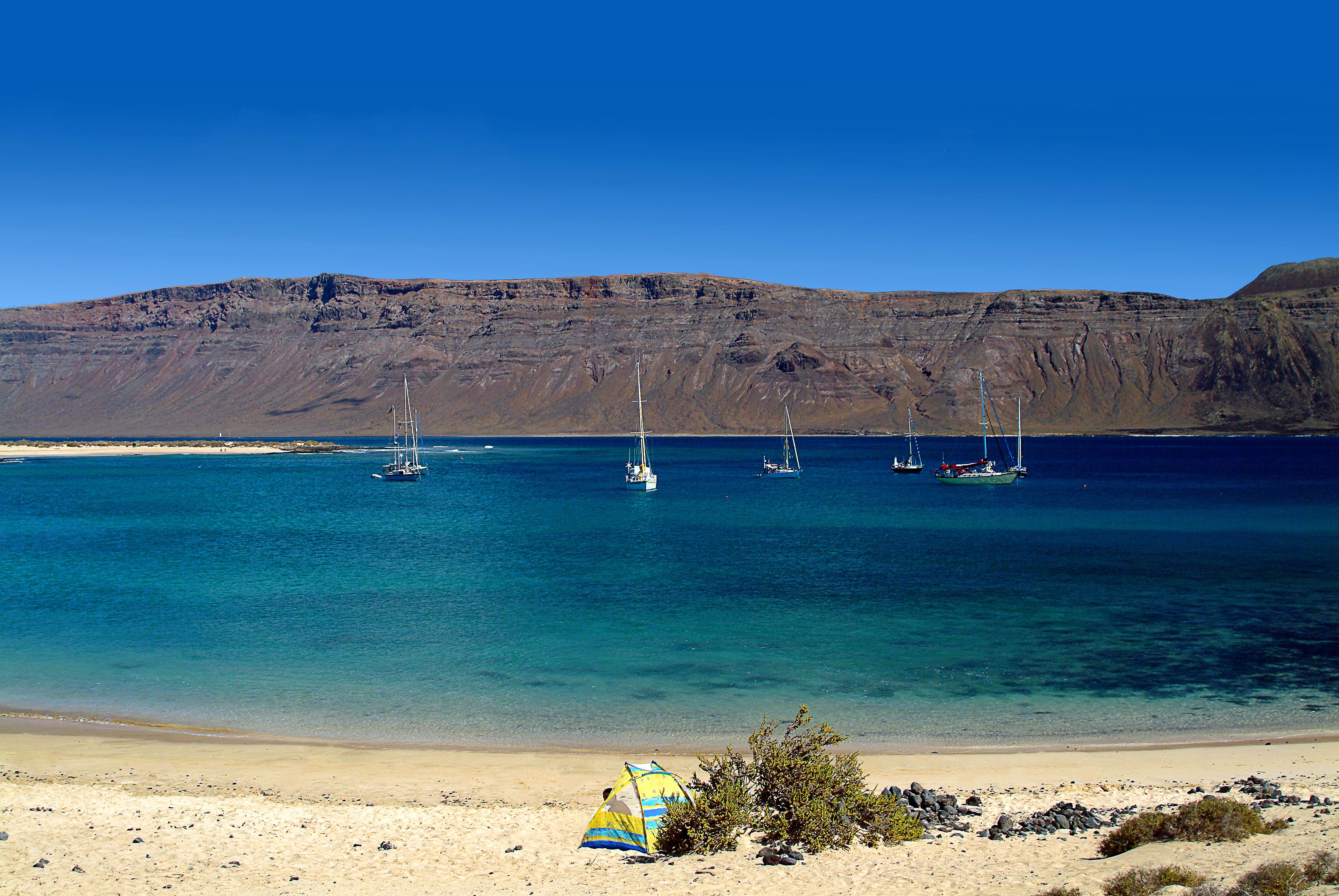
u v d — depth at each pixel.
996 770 21.67
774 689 29.28
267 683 30.00
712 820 16.31
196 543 69.50
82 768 21.89
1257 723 25.56
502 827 17.75
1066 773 21.38
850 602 44.12
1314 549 62.69
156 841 16.89
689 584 49.84
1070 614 40.78
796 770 16.88
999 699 28.09
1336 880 12.22
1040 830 17.00
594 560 59.72
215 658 33.31
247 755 23.11
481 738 24.67
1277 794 18.69
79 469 190.25
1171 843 15.38
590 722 26.03
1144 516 87.88
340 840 17.05
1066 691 28.86
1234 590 46.56
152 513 94.81
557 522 87.00
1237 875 13.14
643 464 136.50
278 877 15.09
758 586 48.78
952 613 41.31
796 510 98.50
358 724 25.86
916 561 58.22
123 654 33.91
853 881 14.06
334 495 122.88
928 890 13.46
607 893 13.97
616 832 16.44
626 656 33.62
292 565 57.50
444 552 64.12
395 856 16.11
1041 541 68.62
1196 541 67.56
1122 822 17.36
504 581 50.97
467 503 110.69
